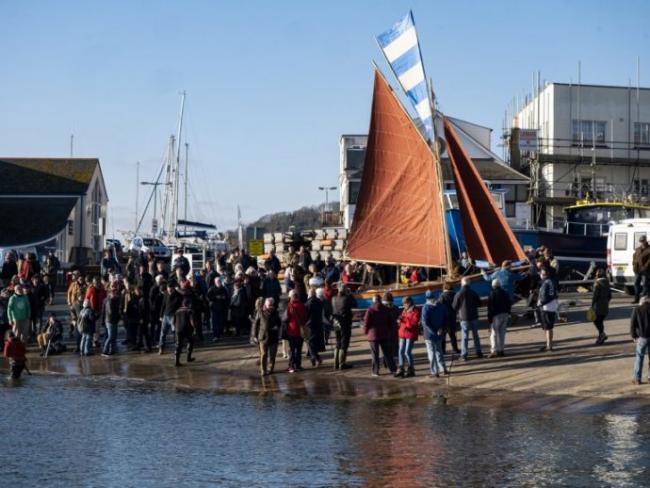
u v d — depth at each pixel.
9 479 12.62
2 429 16.12
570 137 53.38
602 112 53.75
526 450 13.88
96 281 26.72
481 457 13.49
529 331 25.52
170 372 22.88
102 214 66.25
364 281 29.78
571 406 17.45
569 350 22.55
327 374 22.06
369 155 27.58
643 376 19.56
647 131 54.06
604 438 14.66
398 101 26.67
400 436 15.11
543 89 54.97
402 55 27.14
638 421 15.97
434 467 12.95
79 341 26.66
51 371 23.25
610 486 11.81
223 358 24.53
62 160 62.59
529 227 45.44
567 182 52.25
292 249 38.75
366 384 20.62
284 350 24.84
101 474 12.85
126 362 24.56
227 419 16.92
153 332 26.16
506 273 23.88
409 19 26.97
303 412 17.53
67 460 13.75
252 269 27.38
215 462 13.51
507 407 17.55
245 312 27.05
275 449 14.33
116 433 15.73
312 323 22.80
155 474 12.83
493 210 25.89
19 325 25.92
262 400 18.98
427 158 26.41
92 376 22.42
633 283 31.98
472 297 22.28
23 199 58.19
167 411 17.81
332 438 15.08
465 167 26.03
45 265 37.50
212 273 28.05
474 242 26.16
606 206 39.22
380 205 27.44
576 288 36.06
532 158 51.88
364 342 26.09
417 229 26.75
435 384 20.20
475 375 20.78
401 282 29.41
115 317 25.61
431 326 20.73
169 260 47.69
